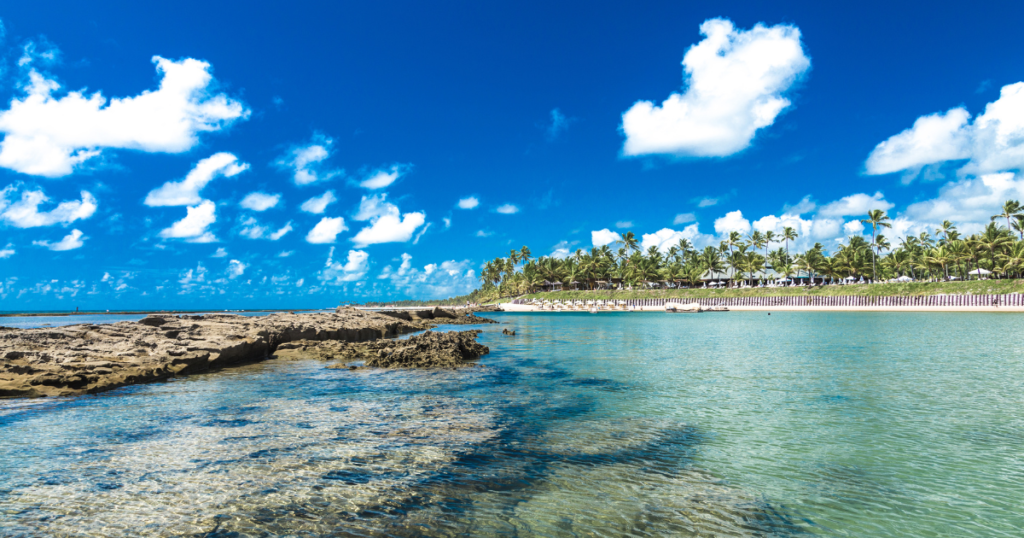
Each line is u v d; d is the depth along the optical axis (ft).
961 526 24.79
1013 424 42.96
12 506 25.95
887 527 24.64
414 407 50.65
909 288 353.92
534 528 24.16
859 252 425.28
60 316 470.80
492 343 128.77
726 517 25.55
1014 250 323.98
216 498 27.22
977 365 77.97
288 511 25.70
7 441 37.58
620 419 45.57
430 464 33.06
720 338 138.51
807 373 71.77
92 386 58.13
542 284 604.49
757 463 33.58
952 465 33.04
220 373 74.23
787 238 472.44
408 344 92.79
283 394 57.62
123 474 30.66
